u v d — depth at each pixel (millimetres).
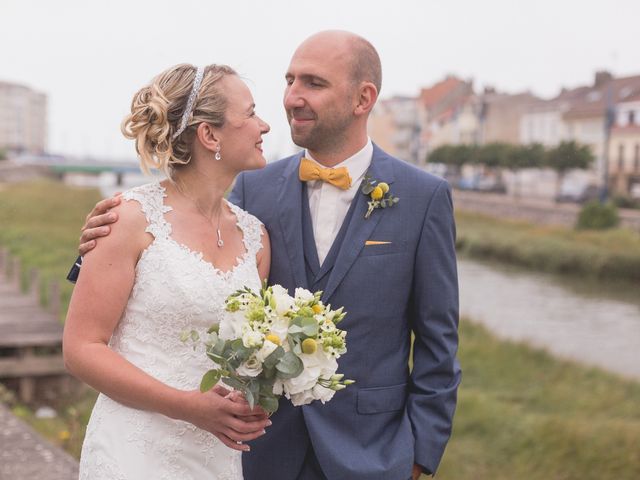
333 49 2510
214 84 2203
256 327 1935
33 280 11312
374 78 2574
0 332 8945
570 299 20531
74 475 4465
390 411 2592
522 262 28234
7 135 149750
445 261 2615
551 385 10094
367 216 2586
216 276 2186
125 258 2117
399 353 2633
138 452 2133
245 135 2230
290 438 2582
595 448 6750
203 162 2232
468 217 42656
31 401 8422
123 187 76250
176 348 2146
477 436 7336
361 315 2555
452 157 62406
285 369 1909
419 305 2623
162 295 2121
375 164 2648
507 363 11336
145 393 2037
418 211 2611
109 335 2111
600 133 52719
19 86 151125
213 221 2279
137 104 2207
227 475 2270
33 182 59281
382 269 2568
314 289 2586
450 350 2600
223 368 1935
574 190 48781
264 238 2566
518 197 54156
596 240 30688
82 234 2137
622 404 9219
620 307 19422
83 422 6938
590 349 14305
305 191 2656
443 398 2574
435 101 75375
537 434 7098
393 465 2500
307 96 2518
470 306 18812
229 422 1989
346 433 2549
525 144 58000
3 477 4375
